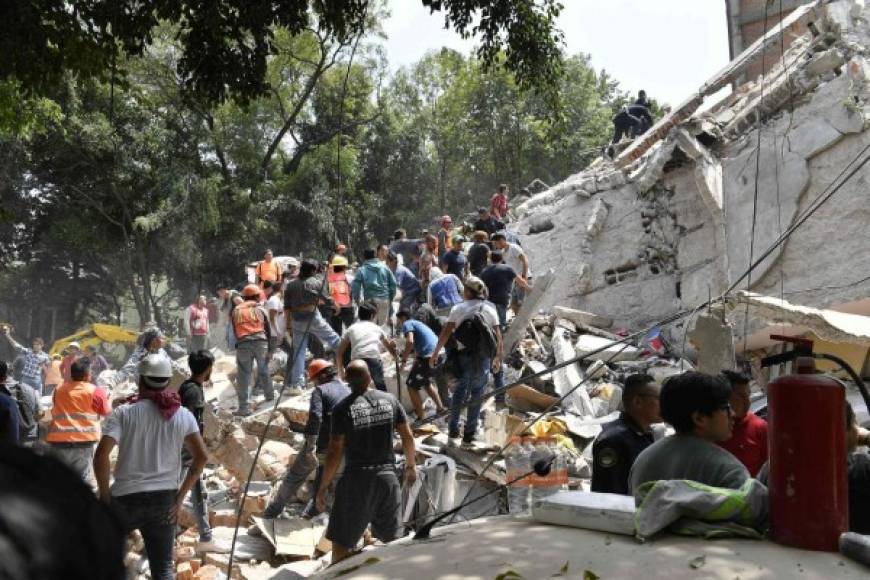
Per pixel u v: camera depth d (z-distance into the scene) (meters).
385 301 13.56
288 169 40.28
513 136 46.59
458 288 12.93
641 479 3.12
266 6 8.27
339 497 6.28
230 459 9.90
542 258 16.45
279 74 38.16
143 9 8.30
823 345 9.33
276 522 8.36
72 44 8.32
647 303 14.95
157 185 33.44
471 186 48.34
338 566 2.68
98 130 31.11
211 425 10.67
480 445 9.35
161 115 33.88
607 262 15.65
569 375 12.32
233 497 9.29
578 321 15.14
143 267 34.72
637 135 23.39
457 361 9.53
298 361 12.58
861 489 3.75
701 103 16.02
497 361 10.16
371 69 39.97
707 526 2.36
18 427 7.12
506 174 47.25
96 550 0.72
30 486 0.71
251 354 12.01
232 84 8.65
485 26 9.02
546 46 9.12
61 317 41.72
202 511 8.12
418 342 10.38
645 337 13.80
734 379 4.61
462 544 2.46
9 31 7.88
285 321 13.16
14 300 41.19
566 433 10.39
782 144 13.16
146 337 16.98
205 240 36.94
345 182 41.31
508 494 8.27
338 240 40.09
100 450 5.62
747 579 2.06
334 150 39.53
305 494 9.12
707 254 13.97
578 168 47.47
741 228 13.45
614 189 15.95
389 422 6.36
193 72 8.60
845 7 13.35
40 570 0.67
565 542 2.38
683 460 3.03
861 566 2.13
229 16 8.38
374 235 44.97
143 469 5.71
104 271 40.25
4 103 10.42
